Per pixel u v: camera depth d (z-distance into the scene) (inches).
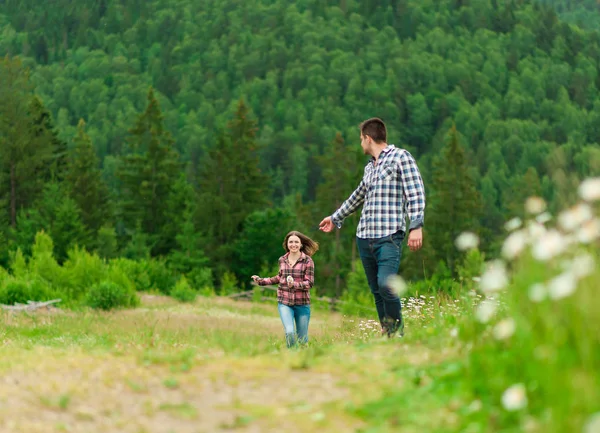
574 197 171.9
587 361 158.7
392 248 320.5
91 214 3235.7
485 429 156.4
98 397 199.8
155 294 1626.5
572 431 140.2
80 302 1128.8
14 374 228.8
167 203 3270.2
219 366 230.1
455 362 203.6
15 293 1039.0
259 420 175.3
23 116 3043.8
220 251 3083.2
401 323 314.3
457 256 3309.5
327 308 1644.9
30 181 3056.1
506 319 221.6
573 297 169.5
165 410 186.4
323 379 207.0
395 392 187.9
